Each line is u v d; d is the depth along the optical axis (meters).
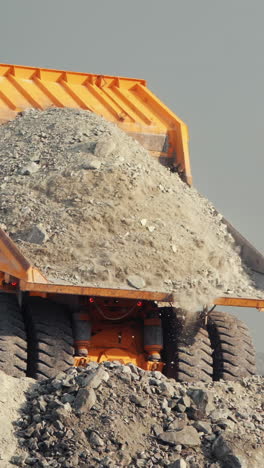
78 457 16.84
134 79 30.59
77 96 29.19
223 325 23.05
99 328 22.33
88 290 20.33
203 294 21.33
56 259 21.19
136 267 21.23
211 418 17.94
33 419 17.69
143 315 22.41
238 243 24.47
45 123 26.61
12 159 24.89
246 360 22.80
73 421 17.44
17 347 20.61
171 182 25.05
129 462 16.84
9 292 21.03
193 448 17.28
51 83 29.69
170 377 22.05
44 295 20.73
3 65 29.39
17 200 23.02
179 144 28.33
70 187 23.06
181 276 21.61
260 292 22.52
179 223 23.12
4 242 20.58
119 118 28.50
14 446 17.20
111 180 23.25
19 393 18.31
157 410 17.89
